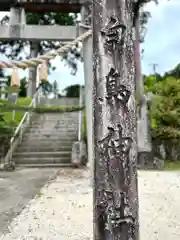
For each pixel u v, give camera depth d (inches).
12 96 481.4
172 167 416.5
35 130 499.5
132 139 71.4
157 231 157.6
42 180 317.1
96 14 74.5
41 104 623.2
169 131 438.0
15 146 448.1
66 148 452.8
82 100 467.8
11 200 229.0
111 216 68.5
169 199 228.1
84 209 199.6
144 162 407.2
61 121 523.5
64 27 294.5
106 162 69.9
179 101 458.9
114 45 72.3
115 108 71.0
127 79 72.2
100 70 72.7
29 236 150.7
